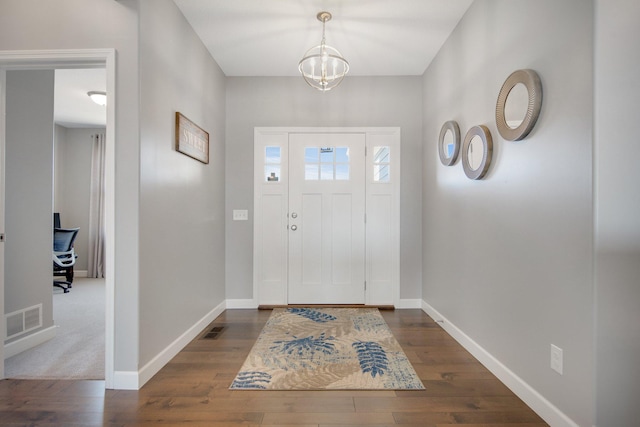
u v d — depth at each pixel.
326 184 3.62
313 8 2.44
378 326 2.96
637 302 1.33
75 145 5.70
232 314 3.34
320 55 2.59
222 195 3.49
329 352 2.40
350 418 1.64
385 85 3.59
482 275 2.23
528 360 1.74
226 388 1.91
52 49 1.90
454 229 2.69
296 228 3.62
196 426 1.57
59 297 4.08
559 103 1.52
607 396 1.34
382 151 3.62
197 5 2.39
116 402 1.76
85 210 5.68
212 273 3.16
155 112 2.07
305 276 3.62
